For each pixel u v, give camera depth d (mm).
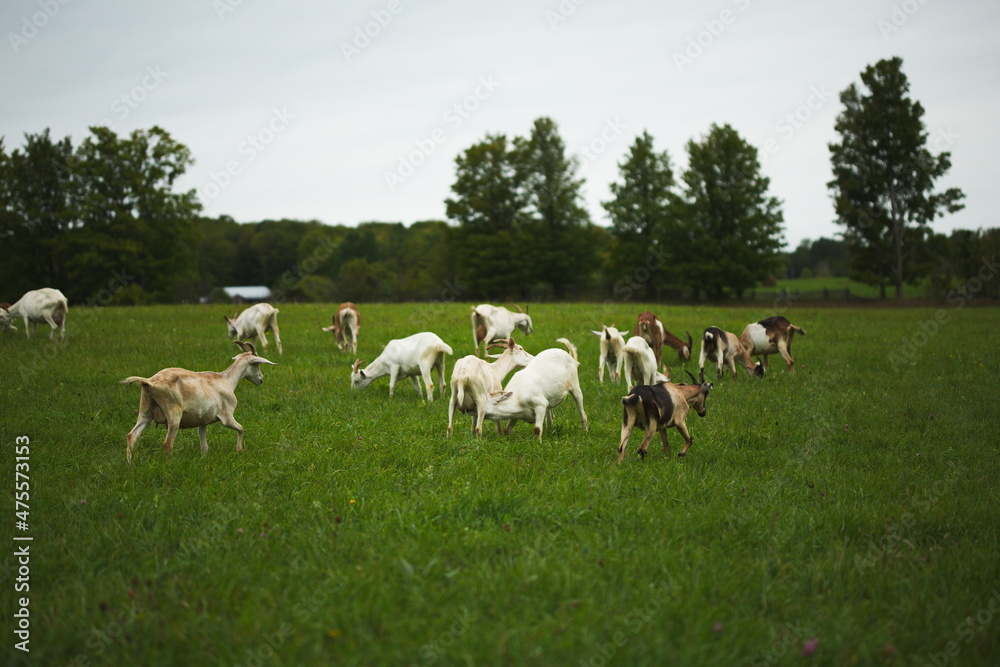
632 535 6332
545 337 19328
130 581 5434
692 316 26844
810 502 7602
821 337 21031
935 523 7066
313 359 15578
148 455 8578
